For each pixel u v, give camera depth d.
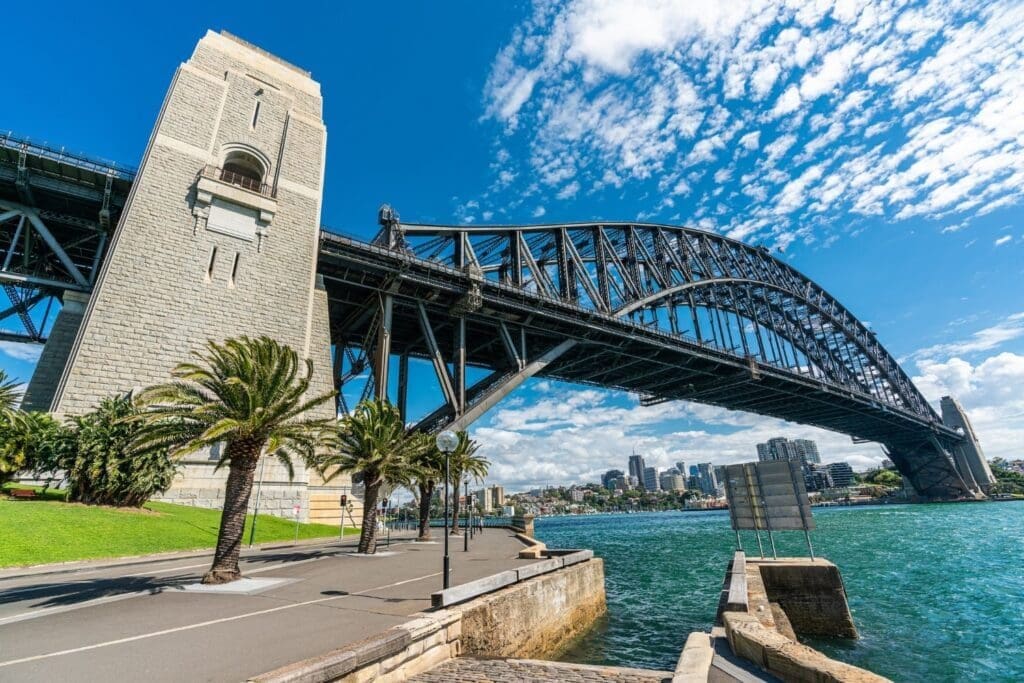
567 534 97.38
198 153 35.38
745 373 77.81
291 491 31.84
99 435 23.55
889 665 13.01
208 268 32.81
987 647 14.16
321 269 40.84
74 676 6.38
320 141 42.31
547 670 8.51
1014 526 58.44
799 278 117.94
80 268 45.41
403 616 9.59
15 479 23.80
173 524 23.73
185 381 28.83
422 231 48.44
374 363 42.03
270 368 15.54
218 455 30.02
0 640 8.16
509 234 55.28
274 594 12.26
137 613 10.17
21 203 35.16
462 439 34.78
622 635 16.88
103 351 27.50
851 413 112.50
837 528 70.94
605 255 64.44
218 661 6.91
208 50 39.84
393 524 56.44
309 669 6.12
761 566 16.25
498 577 12.70
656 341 63.16
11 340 44.00
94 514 21.47
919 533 55.00
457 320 48.88
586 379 75.12
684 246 82.50
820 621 15.45
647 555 46.78
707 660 7.09
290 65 44.81
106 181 35.25
